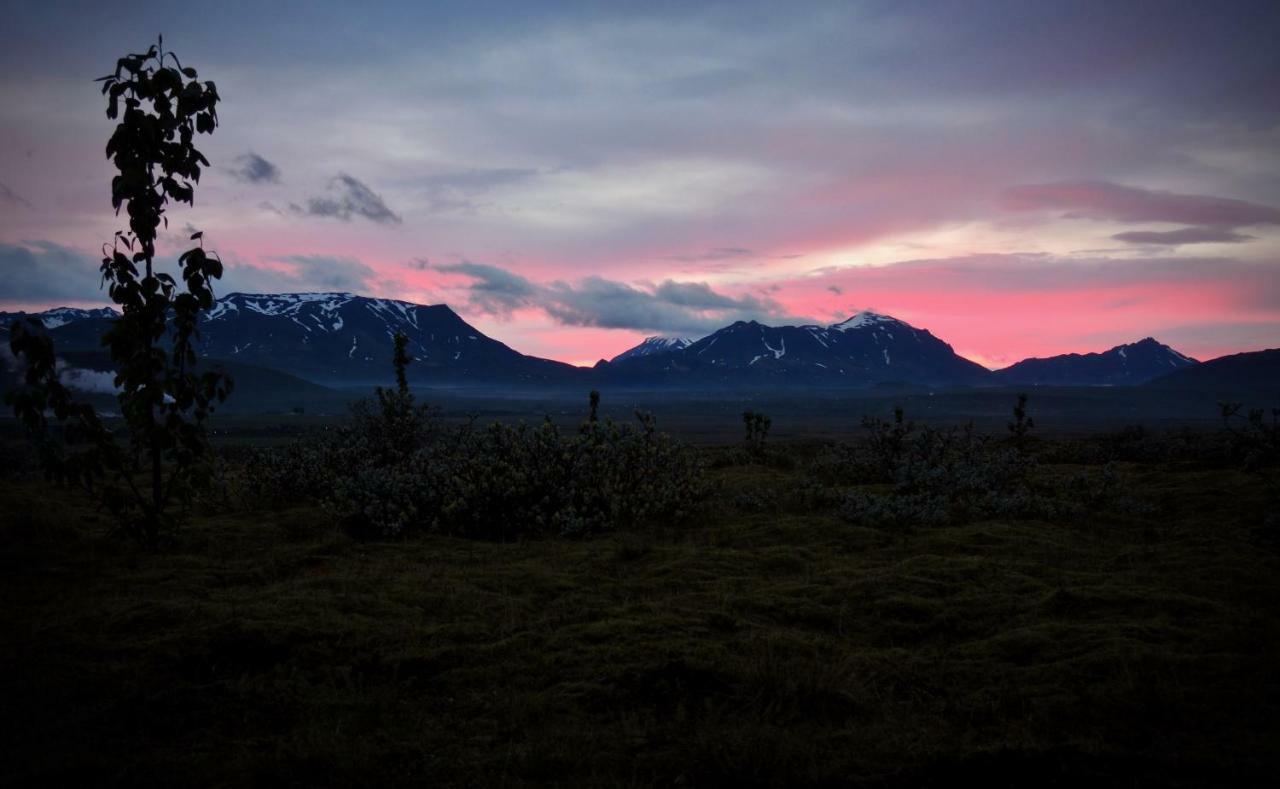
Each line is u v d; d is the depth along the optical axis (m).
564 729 3.87
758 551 7.72
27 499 9.15
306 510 9.66
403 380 11.96
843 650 5.02
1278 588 6.18
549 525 8.97
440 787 3.34
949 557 7.36
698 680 4.38
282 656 4.75
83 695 4.22
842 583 6.46
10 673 4.41
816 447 21.58
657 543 8.31
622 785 3.33
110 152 7.03
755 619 5.61
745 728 3.77
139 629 5.15
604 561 7.39
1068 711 4.09
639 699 4.22
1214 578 6.55
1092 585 6.30
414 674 4.56
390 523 8.70
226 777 3.42
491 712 4.09
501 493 8.96
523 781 3.39
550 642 4.97
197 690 4.26
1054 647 4.94
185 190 7.34
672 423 193.25
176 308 7.37
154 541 7.54
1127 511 9.84
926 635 5.41
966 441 13.21
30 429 6.84
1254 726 3.89
